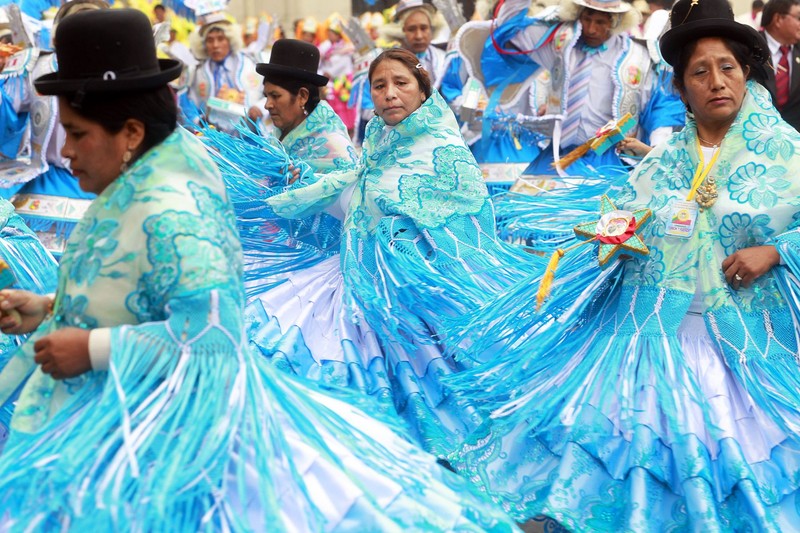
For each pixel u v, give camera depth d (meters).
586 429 3.37
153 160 2.58
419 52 8.73
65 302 2.62
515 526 2.76
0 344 3.74
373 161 4.73
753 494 3.14
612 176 4.70
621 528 3.22
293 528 2.47
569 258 3.83
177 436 2.51
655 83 6.62
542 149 6.79
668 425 3.29
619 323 3.62
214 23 9.27
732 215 3.51
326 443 2.67
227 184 4.99
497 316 3.91
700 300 3.56
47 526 2.42
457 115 7.10
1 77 6.50
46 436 2.54
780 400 3.36
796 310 3.48
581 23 6.58
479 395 3.82
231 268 2.62
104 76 2.53
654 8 9.51
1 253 4.22
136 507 2.38
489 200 4.68
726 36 3.51
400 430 3.01
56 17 6.11
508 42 6.77
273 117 5.43
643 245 3.57
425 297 4.39
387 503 2.59
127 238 2.54
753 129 3.54
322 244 4.95
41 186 6.70
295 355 4.32
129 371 2.50
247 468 2.53
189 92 9.45
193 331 2.53
